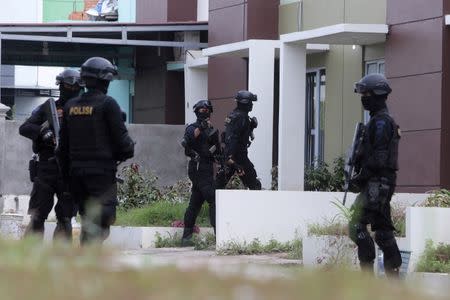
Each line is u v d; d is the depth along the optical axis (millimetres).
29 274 14578
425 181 41531
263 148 50188
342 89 48906
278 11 53156
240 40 53375
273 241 37281
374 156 25531
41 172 29766
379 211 25578
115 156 25656
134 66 65750
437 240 30000
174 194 48062
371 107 26000
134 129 56094
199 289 13445
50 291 13289
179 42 59281
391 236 25828
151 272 14672
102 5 77312
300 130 47625
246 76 53906
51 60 64188
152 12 63312
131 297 12977
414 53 42406
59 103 29781
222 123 55625
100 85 25656
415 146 42094
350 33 43594
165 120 62875
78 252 16438
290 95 47438
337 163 48094
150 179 48156
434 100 41312
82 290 13375
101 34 59406
